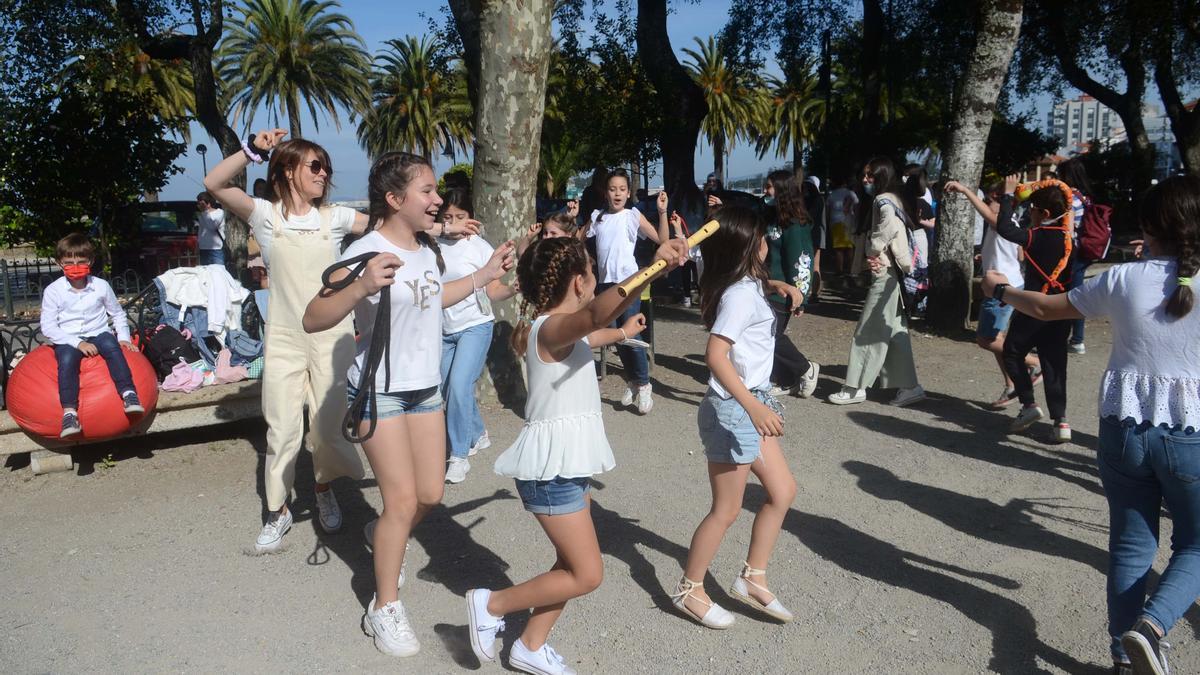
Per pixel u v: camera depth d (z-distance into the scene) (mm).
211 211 14680
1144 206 3162
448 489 5547
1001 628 3811
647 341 8758
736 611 4000
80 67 15445
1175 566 3104
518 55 7000
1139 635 2938
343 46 44094
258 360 6457
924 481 5594
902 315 7285
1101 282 3248
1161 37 18812
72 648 3715
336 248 4566
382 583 3639
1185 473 3045
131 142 15000
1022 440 6398
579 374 3254
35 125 14320
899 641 3721
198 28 16938
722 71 47844
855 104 27609
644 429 6820
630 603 4078
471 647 3623
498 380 7457
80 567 4496
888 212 7102
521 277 3328
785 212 7328
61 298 5660
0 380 6414
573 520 3209
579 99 15156
